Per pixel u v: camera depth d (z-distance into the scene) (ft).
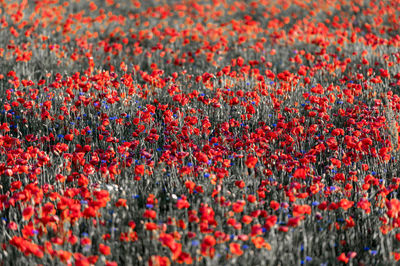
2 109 36.88
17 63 48.01
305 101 36.88
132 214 22.98
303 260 20.06
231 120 31.12
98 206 19.72
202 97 34.45
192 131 30.14
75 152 25.23
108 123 30.66
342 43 50.88
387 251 20.43
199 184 24.68
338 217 23.31
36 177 25.03
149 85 41.22
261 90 37.06
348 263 20.21
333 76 44.29
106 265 16.90
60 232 19.84
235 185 24.61
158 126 33.91
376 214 23.09
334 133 28.22
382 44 49.37
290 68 49.83
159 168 26.76
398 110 32.86
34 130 33.37
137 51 48.62
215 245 19.39
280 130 30.14
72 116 35.14
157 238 19.35
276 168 26.66
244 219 19.10
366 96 38.06
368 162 27.63
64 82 37.24
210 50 49.01
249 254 19.51
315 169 27.96
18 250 19.81
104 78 37.50
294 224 18.83
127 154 26.40
